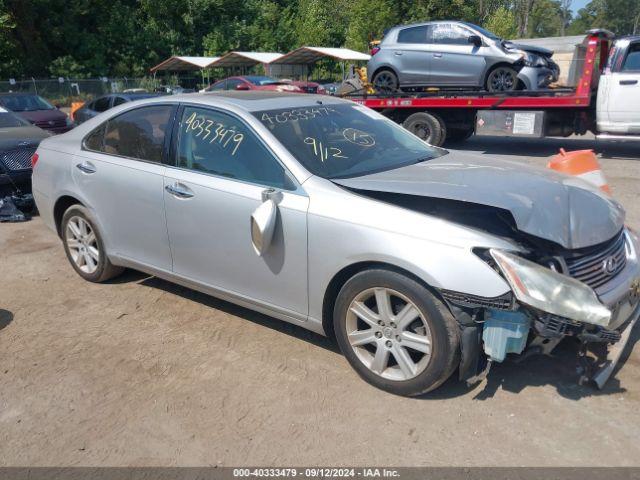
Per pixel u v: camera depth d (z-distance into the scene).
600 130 10.55
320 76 43.69
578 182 3.69
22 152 7.33
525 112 10.89
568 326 2.84
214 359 3.68
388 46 12.37
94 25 43.47
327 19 49.38
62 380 3.49
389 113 12.55
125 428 3.03
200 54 45.66
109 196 4.44
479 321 2.90
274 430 2.97
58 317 4.35
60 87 36.34
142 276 5.12
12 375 3.57
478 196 3.08
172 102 4.19
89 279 4.96
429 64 11.82
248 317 4.26
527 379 3.32
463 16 39.97
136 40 43.19
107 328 4.15
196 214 3.83
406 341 3.10
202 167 3.88
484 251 2.87
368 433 2.92
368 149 3.91
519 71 10.86
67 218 4.91
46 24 40.25
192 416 3.11
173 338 3.97
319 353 3.71
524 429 2.91
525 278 2.76
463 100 11.37
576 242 2.98
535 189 3.31
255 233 3.37
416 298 2.97
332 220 3.20
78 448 2.89
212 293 4.01
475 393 3.21
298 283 3.43
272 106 3.94
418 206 3.23
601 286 3.05
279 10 50.59
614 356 3.30
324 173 3.50
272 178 3.54
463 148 12.75
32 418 3.13
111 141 4.54
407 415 3.05
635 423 2.93
